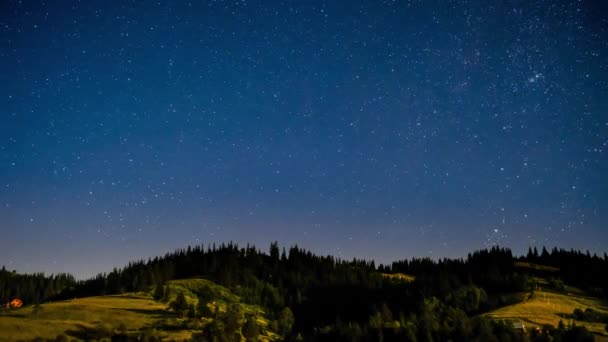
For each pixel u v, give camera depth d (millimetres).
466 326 102500
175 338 100688
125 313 119750
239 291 179875
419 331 106062
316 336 121062
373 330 112438
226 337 102625
